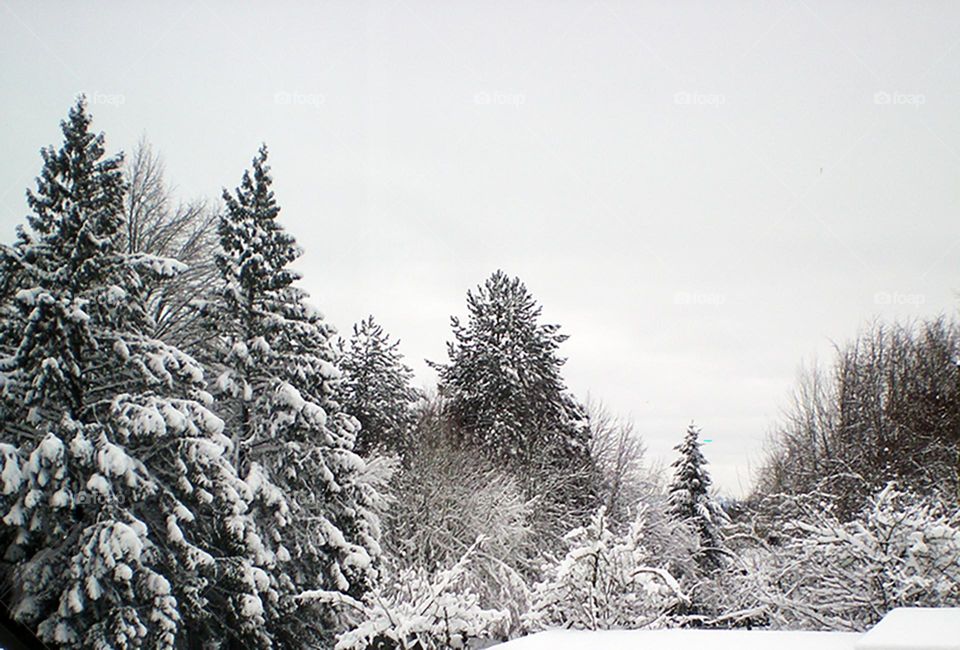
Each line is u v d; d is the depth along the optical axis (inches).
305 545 959.6
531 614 555.8
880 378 1611.7
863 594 581.3
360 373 1659.7
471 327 1760.6
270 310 1069.8
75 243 892.0
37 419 815.1
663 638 238.4
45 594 756.6
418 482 1321.4
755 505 1419.8
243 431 1013.8
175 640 803.4
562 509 1518.2
